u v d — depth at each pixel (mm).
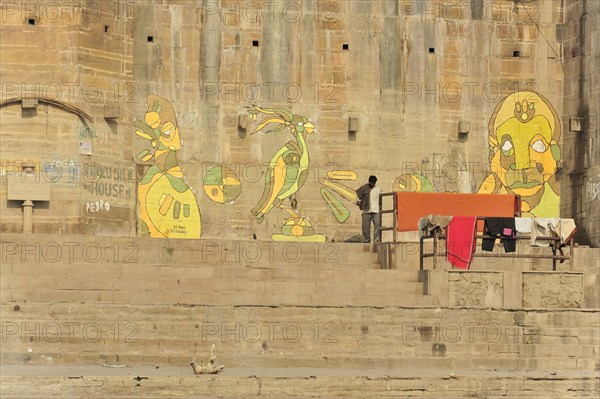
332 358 40312
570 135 55562
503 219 46031
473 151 55938
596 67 54125
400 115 55562
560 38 56344
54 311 40531
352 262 47688
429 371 39750
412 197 48250
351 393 37656
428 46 55812
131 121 53375
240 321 41094
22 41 51500
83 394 36188
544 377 38812
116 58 53062
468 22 56125
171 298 42562
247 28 54812
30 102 51156
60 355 39531
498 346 41750
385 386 37875
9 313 40344
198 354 40156
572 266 46312
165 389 36625
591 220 53688
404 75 55625
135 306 40781
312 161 54969
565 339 42438
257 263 47469
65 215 51375
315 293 43844
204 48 54469
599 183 53344
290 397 37250
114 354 39656
